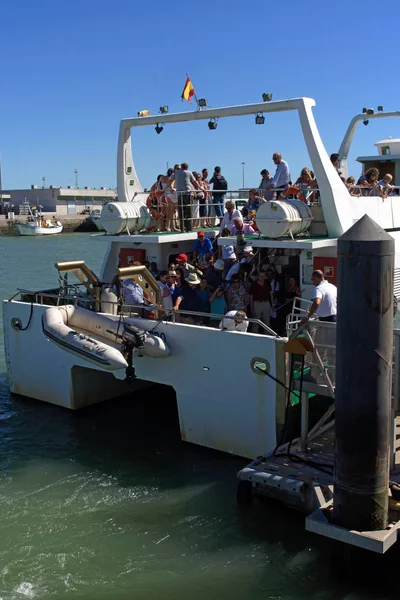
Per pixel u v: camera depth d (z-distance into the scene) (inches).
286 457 325.4
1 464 374.3
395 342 284.8
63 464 374.3
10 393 488.7
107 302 405.1
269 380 342.0
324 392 315.6
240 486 318.3
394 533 249.1
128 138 502.6
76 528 305.1
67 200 4252.0
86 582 265.1
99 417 446.3
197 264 462.0
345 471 250.1
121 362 371.2
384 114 581.0
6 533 300.7
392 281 241.1
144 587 261.6
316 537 293.6
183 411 385.4
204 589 260.1
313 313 318.7
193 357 370.9
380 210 428.8
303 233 399.9
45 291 484.4
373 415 244.2
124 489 342.3
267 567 273.3
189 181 476.1
